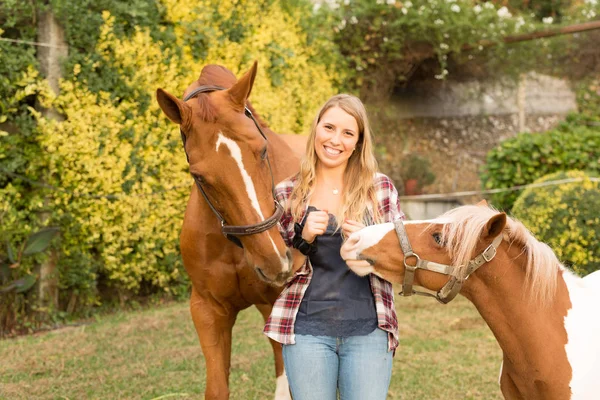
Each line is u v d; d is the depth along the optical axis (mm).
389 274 2621
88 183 6688
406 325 6535
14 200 6344
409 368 5199
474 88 13023
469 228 2557
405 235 2604
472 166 13906
